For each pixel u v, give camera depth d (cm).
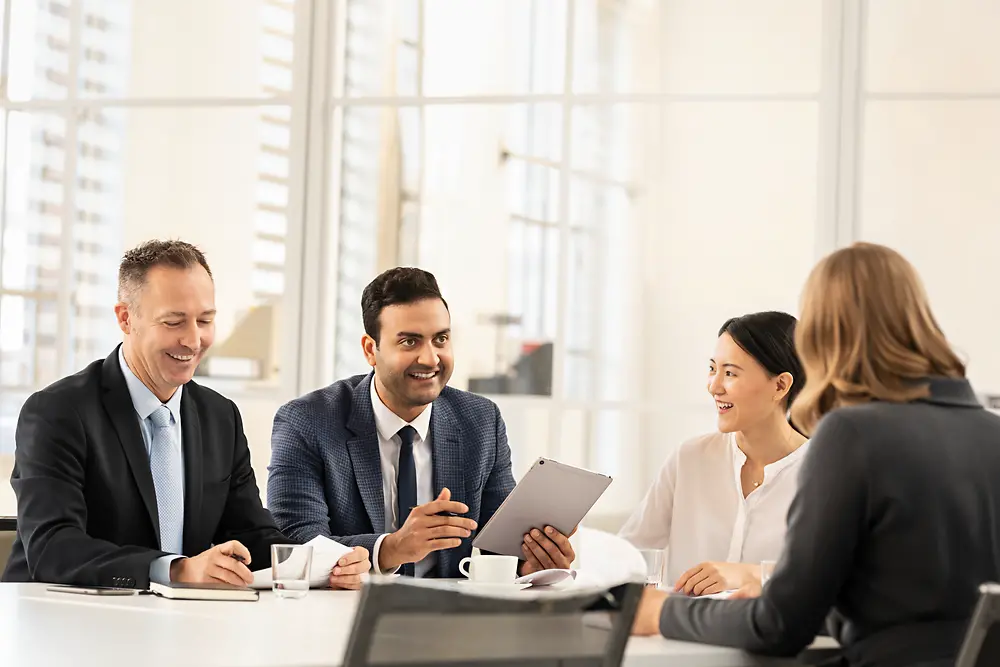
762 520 288
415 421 289
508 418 440
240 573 224
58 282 437
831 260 181
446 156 614
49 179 439
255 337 464
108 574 226
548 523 250
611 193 713
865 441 167
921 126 494
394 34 578
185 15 473
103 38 455
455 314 652
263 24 473
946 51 500
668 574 298
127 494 253
